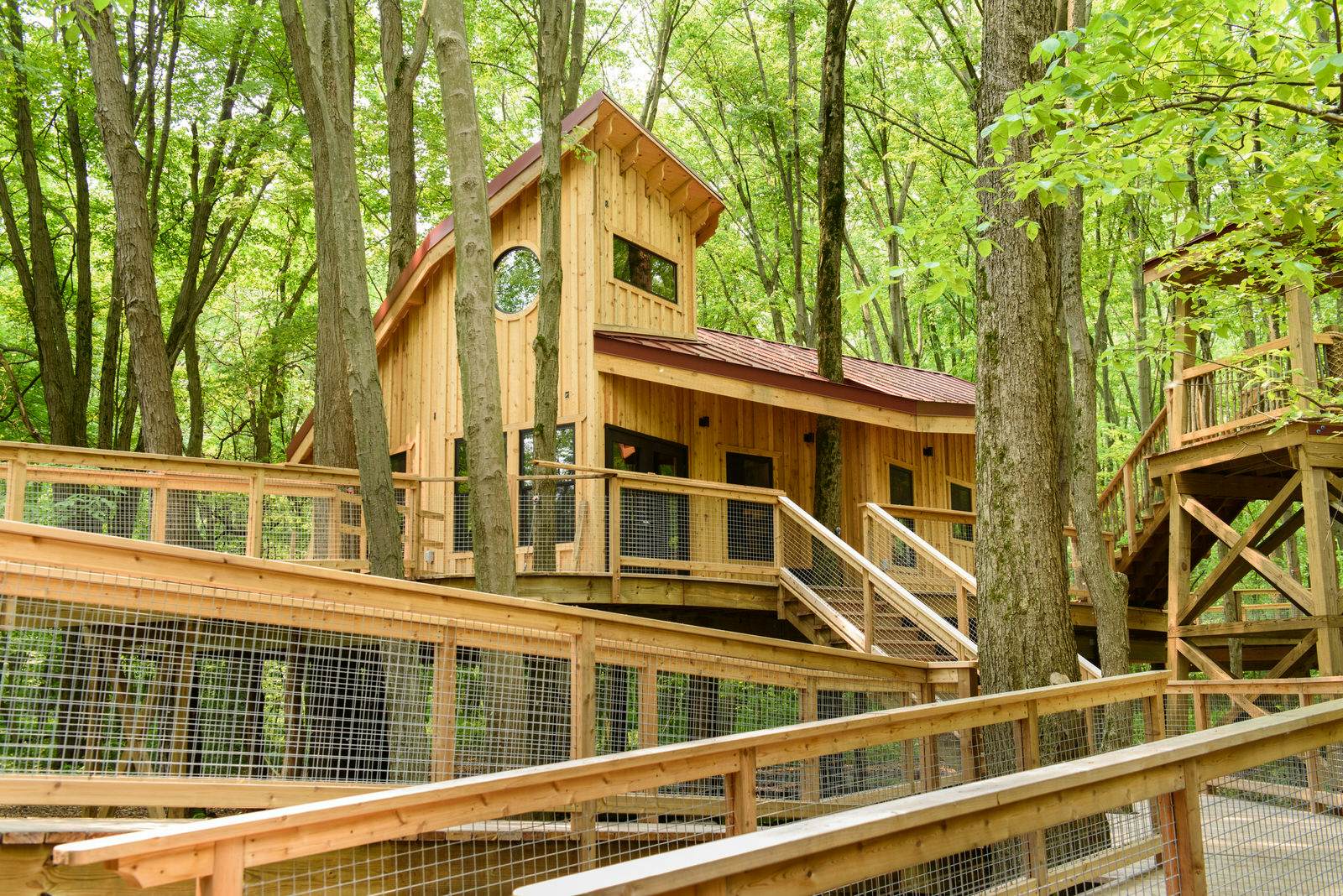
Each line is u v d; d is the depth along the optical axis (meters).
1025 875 4.72
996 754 6.89
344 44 9.75
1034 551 7.22
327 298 14.09
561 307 14.05
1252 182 8.23
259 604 5.15
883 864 2.75
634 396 14.46
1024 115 6.13
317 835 3.36
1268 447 12.33
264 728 5.49
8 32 16.30
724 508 13.66
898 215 29.23
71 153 21.09
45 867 4.07
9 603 4.55
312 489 11.76
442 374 15.84
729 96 28.17
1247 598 23.73
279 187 22.36
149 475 10.66
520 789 3.94
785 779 6.33
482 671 6.04
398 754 5.66
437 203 23.12
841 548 11.02
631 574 11.46
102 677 5.45
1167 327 12.54
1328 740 4.41
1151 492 15.11
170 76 20.30
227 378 25.33
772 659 6.94
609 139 15.00
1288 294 11.91
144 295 12.98
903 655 10.67
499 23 24.45
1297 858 4.24
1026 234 7.51
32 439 18.09
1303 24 6.49
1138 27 6.16
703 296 33.06
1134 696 7.07
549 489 11.84
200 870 3.07
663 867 2.22
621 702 6.43
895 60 26.42
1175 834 3.62
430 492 15.59
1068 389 15.10
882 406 15.20
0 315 23.22
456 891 5.08
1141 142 6.77
